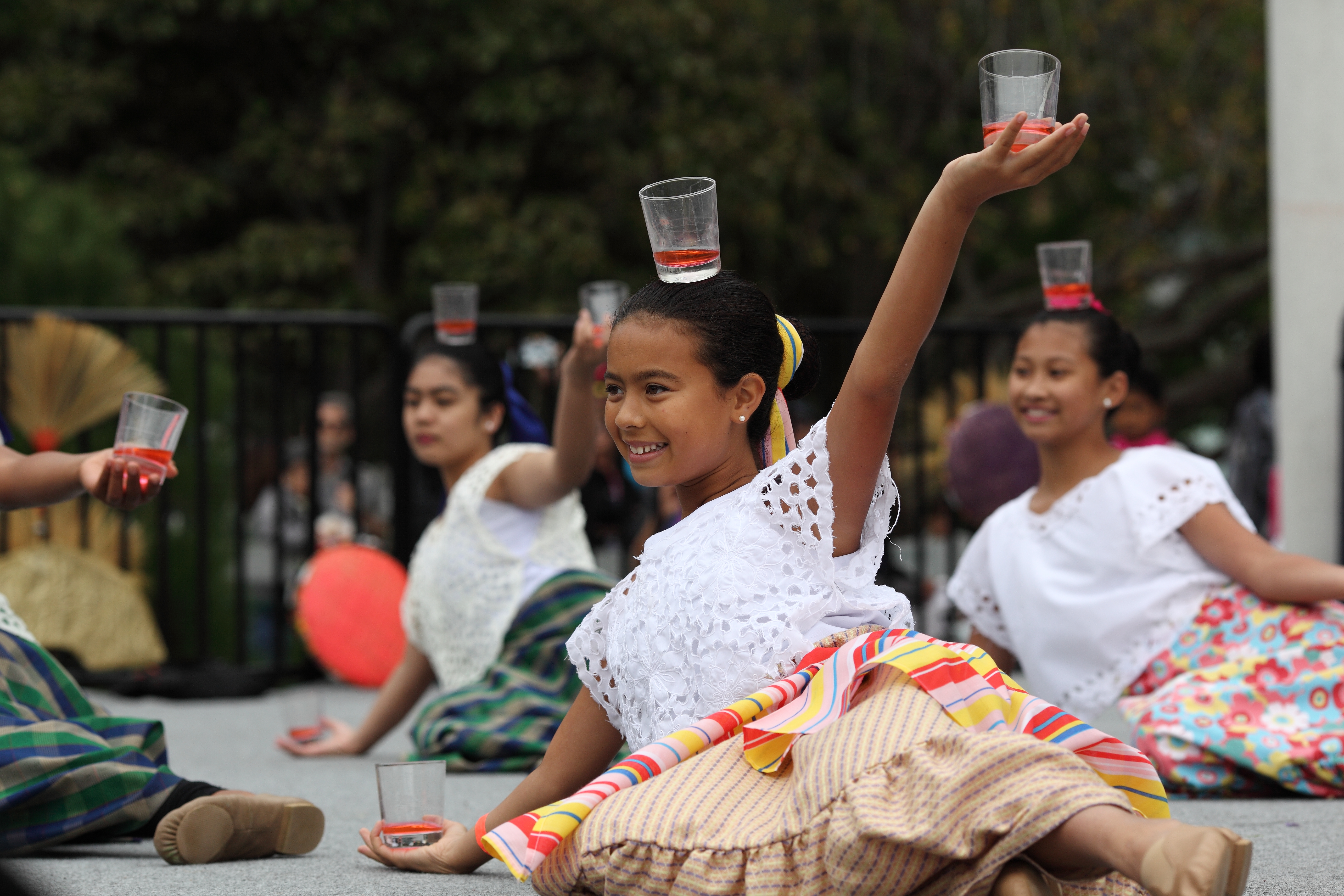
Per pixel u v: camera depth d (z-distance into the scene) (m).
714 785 2.38
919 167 17.45
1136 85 17.03
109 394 7.52
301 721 5.24
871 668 2.45
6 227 9.34
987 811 2.08
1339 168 6.99
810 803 2.25
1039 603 4.48
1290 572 4.16
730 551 2.58
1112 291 17.56
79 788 3.05
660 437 2.61
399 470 7.82
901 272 2.48
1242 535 4.30
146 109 16.47
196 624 8.59
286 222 16.52
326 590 7.27
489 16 15.57
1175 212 17.28
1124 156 17.25
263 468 9.15
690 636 2.58
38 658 3.25
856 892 2.17
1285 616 4.21
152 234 16.03
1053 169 2.37
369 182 16.19
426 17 15.81
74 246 9.35
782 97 16.50
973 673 2.35
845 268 18.22
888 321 2.49
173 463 3.09
